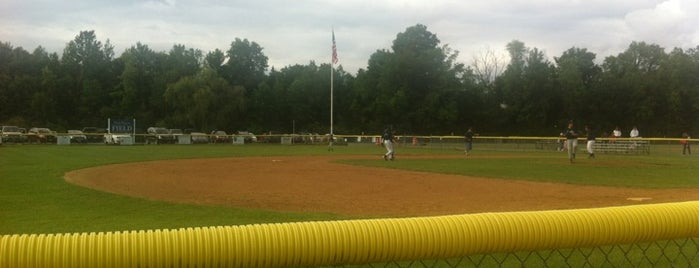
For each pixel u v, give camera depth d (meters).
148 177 18.12
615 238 4.17
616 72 83.81
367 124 78.94
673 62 79.38
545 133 79.19
